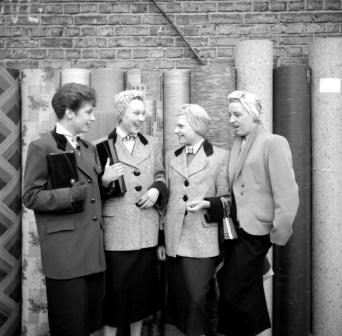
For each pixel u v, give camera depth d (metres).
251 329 2.31
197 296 2.32
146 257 2.47
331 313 2.89
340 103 2.91
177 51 3.54
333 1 3.47
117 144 2.44
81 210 2.02
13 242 2.89
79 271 2.00
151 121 2.96
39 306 2.90
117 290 2.38
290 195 2.13
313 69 2.98
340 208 2.91
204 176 2.38
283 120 2.94
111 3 3.53
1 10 3.53
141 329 2.81
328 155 2.92
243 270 2.27
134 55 3.54
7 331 2.86
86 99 2.08
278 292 2.97
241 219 2.28
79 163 2.06
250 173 2.26
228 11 3.52
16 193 2.91
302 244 2.89
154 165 2.52
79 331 2.01
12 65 3.53
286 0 3.50
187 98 3.02
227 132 2.87
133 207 2.38
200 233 2.36
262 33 3.51
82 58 3.54
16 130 2.91
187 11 3.52
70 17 3.53
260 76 2.92
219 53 3.52
